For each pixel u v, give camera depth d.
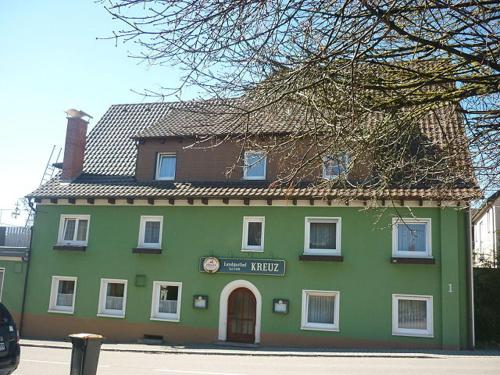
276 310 19.08
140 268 21.06
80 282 21.75
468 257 17.94
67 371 13.48
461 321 17.70
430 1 4.32
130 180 22.58
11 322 10.81
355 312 18.41
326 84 5.08
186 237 20.70
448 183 7.39
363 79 5.20
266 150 6.33
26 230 25.66
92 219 22.08
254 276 19.64
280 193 19.22
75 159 23.50
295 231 19.48
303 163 6.33
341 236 18.92
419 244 18.34
